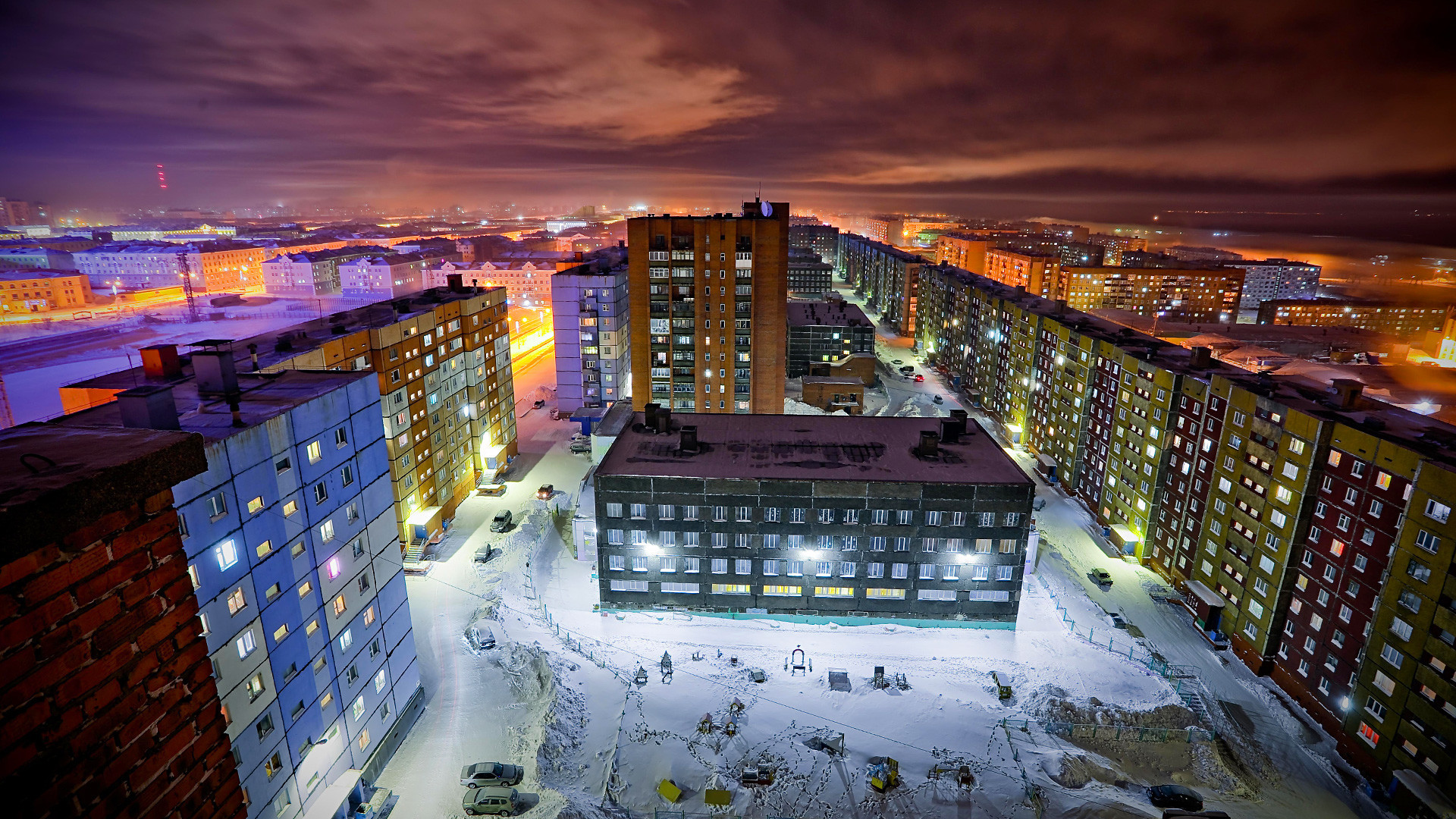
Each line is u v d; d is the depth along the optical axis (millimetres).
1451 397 143000
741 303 100062
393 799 46188
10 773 11477
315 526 41281
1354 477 52031
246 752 36031
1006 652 61781
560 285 115562
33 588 11555
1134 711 54500
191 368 53688
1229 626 64500
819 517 61375
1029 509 60156
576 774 48000
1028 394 110125
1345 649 52594
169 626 14844
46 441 14055
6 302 195000
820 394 128250
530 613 66750
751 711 53531
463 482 90250
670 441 69938
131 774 14000
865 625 64625
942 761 48875
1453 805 43344
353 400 44656
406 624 51781
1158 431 75562
